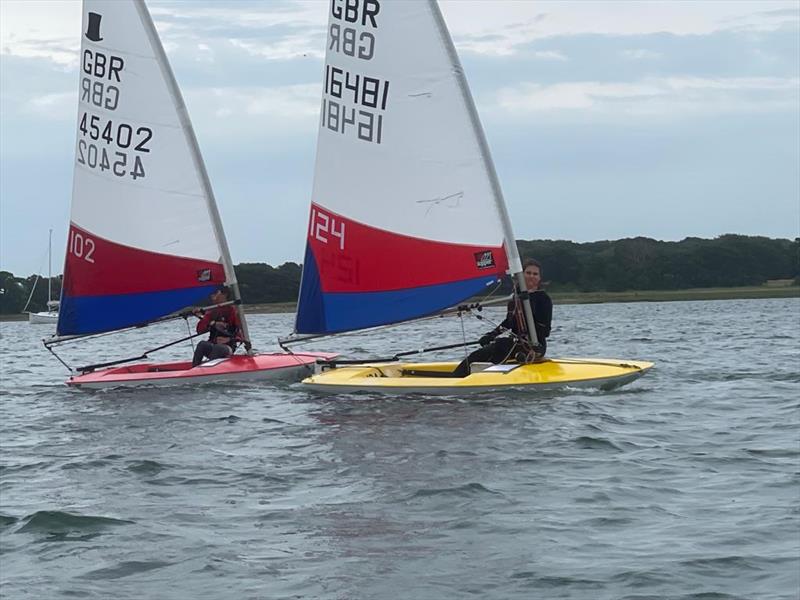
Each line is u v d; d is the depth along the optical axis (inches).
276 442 572.7
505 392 700.7
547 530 396.5
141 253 858.1
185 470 512.7
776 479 470.3
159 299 857.5
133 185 856.3
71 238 875.4
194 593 340.5
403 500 441.7
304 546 383.2
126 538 398.3
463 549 376.2
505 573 351.3
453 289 737.0
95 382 821.2
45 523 419.5
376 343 1535.4
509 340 745.0
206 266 849.5
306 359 829.8
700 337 1482.5
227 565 364.8
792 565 351.9
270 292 3476.9
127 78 853.2
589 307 3754.9
